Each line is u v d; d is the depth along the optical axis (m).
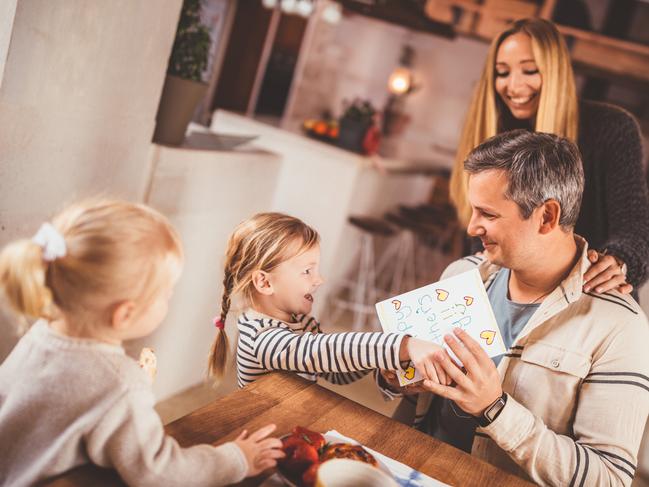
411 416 1.56
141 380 0.89
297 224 1.38
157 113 2.24
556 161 1.17
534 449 1.14
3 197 1.72
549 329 1.31
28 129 1.71
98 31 1.80
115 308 0.87
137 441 0.85
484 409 1.14
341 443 0.98
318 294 4.28
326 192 4.21
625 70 4.26
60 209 1.91
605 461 1.16
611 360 1.25
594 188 1.95
